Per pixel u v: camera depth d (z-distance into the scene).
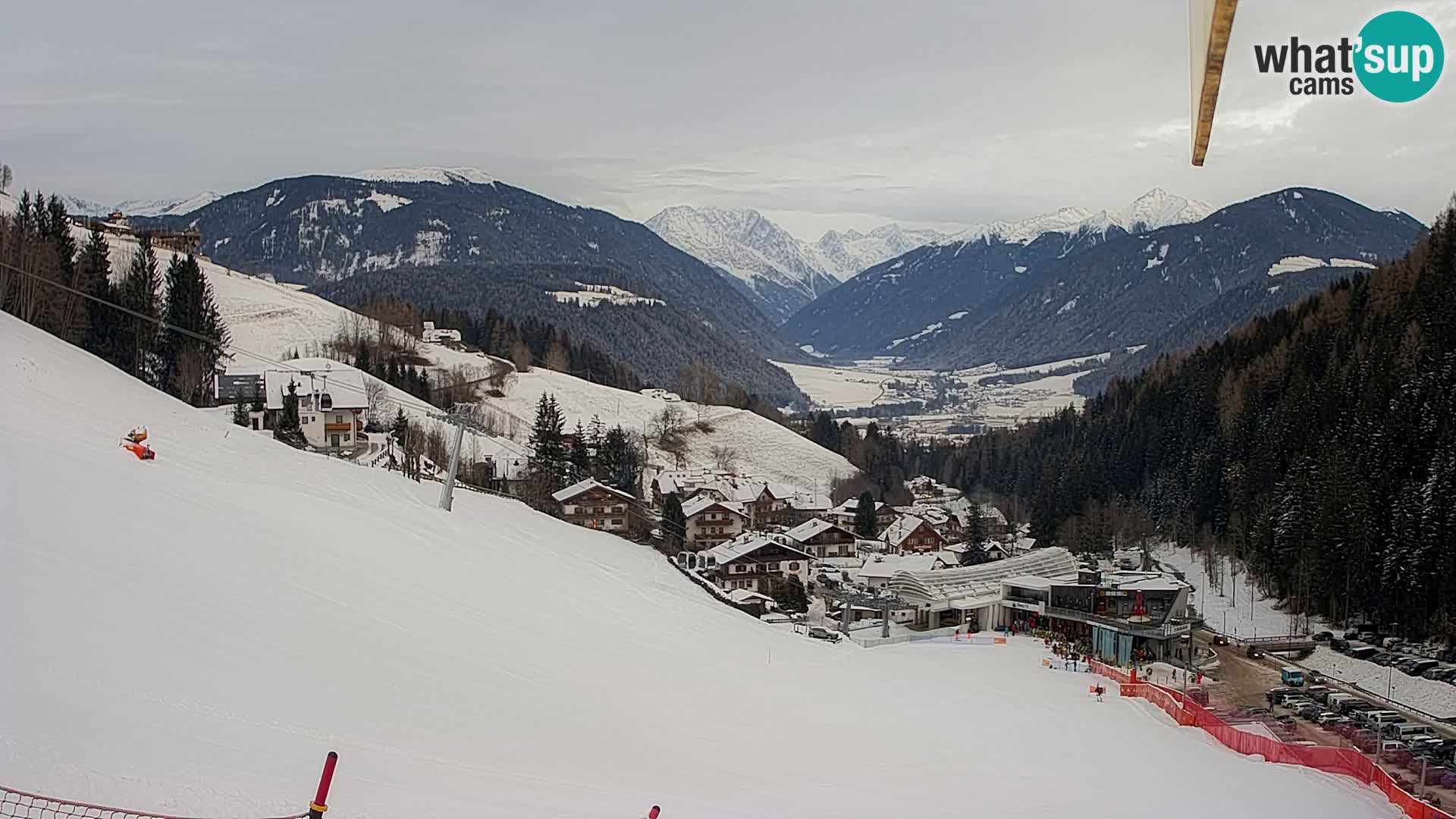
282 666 20.91
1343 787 29.98
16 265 74.25
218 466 40.91
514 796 15.93
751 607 61.81
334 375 91.75
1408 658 53.38
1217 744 35.81
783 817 18.39
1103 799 25.75
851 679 40.88
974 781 26.31
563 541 57.19
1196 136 7.42
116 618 20.05
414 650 26.06
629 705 27.38
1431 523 57.34
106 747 13.55
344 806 13.25
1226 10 5.65
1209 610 67.19
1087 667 49.31
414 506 47.59
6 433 33.00
